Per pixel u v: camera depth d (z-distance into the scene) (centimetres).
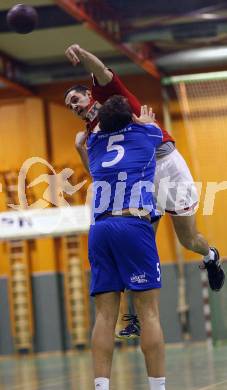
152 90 4203
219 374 2522
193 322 4116
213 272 1956
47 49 3906
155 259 1606
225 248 4069
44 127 4269
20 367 3425
